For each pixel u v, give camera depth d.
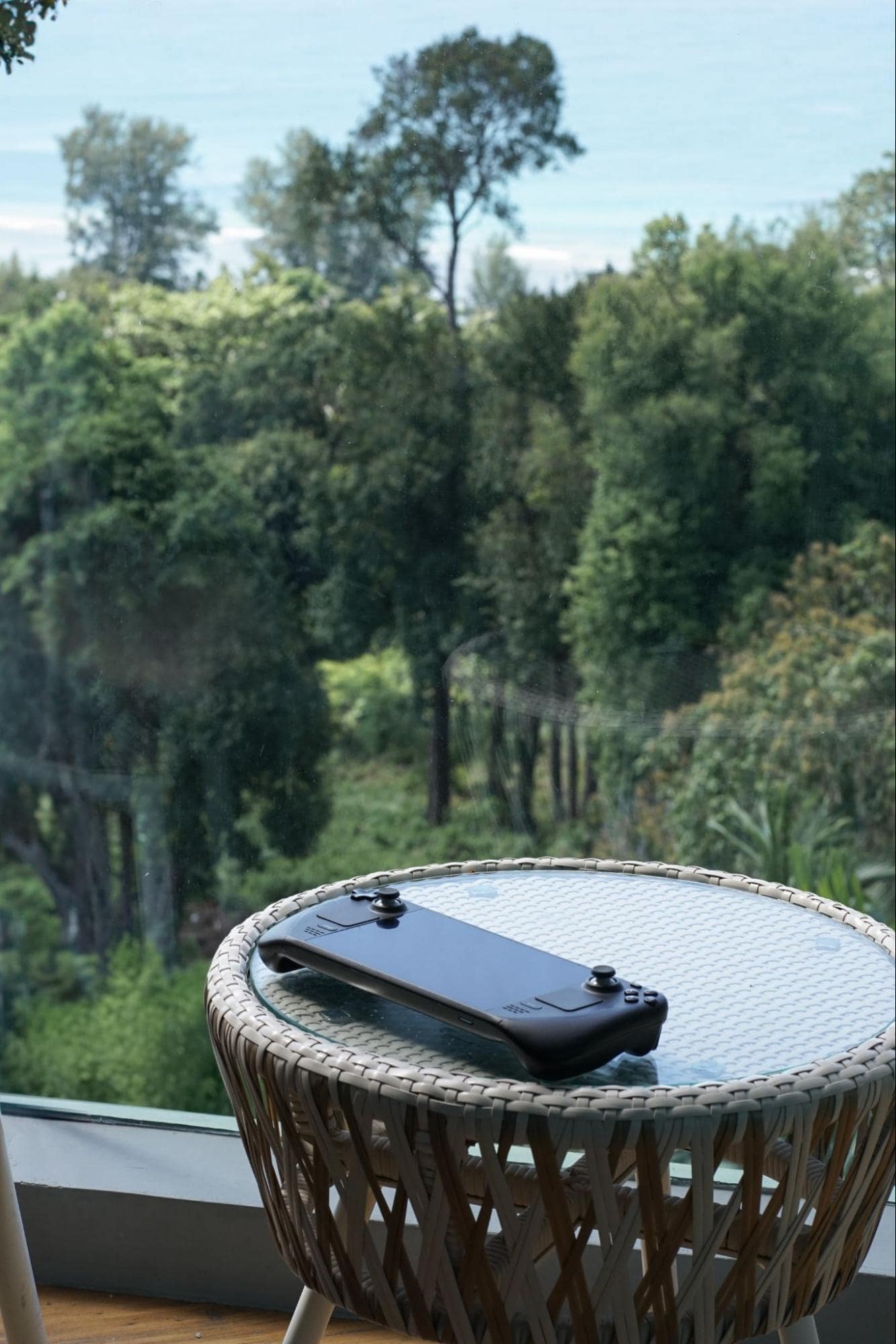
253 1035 0.78
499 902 1.04
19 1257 0.97
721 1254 0.75
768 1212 0.73
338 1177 0.75
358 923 0.88
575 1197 0.72
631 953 0.93
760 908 1.03
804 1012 0.82
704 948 0.94
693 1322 0.73
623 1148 0.68
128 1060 2.52
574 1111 0.68
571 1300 0.71
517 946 0.84
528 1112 0.68
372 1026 0.79
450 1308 0.73
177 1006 2.50
